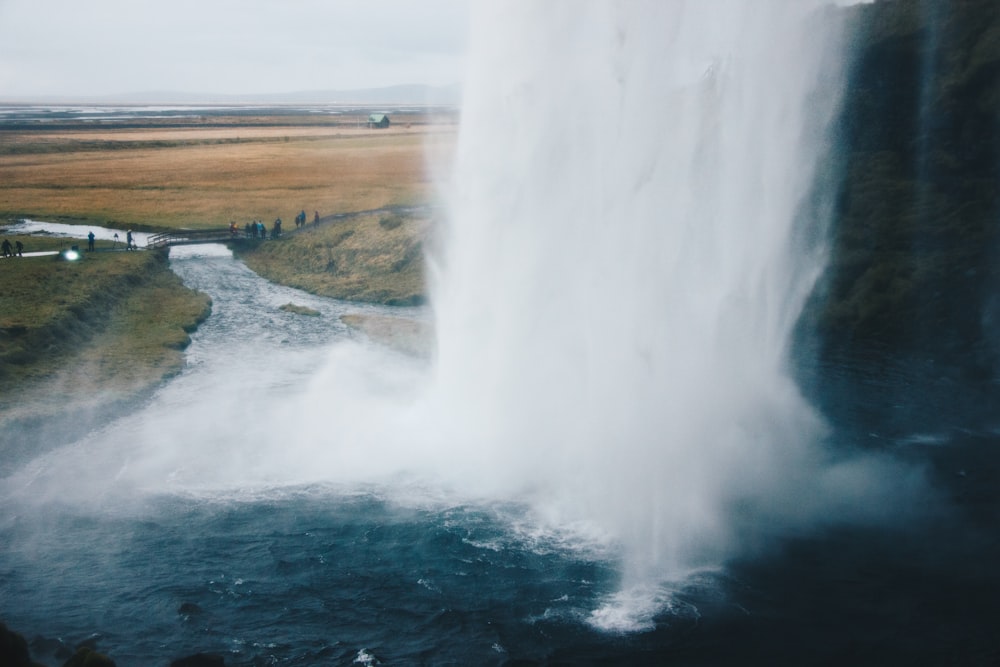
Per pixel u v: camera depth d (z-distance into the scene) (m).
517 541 28.22
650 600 24.98
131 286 66.06
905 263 57.59
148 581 26.00
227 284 73.31
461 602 24.94
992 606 24.89
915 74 67.81
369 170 128.88
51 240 79.94
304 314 63.47
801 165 52.69
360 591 25.48
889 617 24.36
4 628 19.98
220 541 28.42
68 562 27.05
